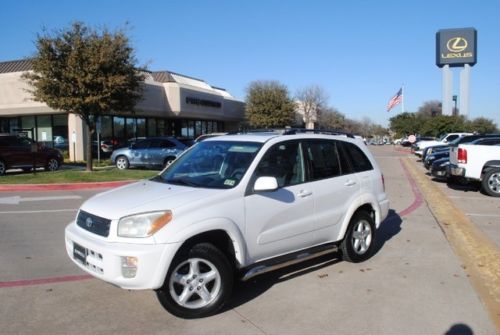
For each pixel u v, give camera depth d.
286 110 48.84
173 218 4.22
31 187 14.16
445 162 15.78
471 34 70.06
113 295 5.00
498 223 8.95
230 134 6.00
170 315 4.48
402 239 7.61
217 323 4.31
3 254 6.61
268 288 5.21
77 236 4.49
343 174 6.05
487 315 4.50
